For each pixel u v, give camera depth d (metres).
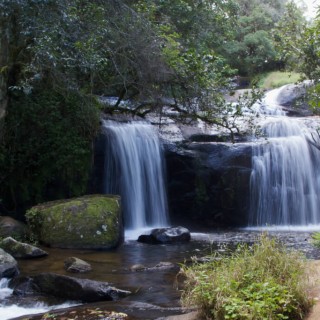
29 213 10.57
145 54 12.20
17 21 10.71
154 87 12.86
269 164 14.77
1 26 10.75
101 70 12.18
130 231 13.06
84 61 10.67
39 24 10.24
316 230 13.62
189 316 5.22
